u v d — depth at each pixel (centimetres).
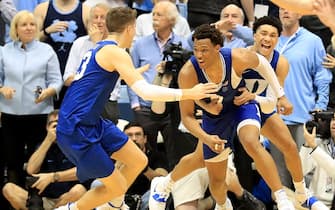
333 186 1004
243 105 793
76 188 1027
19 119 1120
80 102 782
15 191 1066
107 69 775
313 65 1134
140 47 1163
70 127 781
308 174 1025
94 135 793
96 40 1113
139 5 1318
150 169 1063
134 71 754
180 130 1076
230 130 805
